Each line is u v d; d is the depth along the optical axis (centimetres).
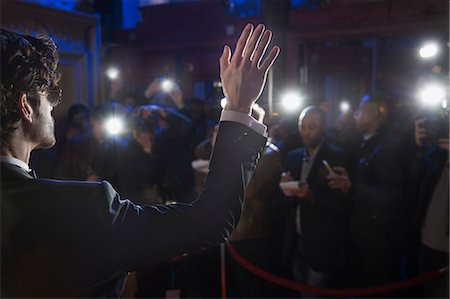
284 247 283
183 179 351
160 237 69
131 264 69
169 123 353
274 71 431
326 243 258
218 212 72
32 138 74
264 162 266
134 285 264
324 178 262
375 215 251
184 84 693
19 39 71
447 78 283
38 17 382
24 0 362
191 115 453
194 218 71
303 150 281
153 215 71
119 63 723
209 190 75
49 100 76
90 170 285
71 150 296
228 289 323
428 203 258
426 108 288
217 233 72
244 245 269
